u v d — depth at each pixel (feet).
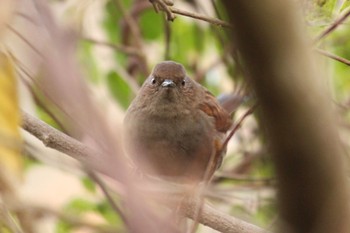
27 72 5.08
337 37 10.59
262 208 10.50
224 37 10.60
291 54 4.25
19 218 9.13
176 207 9.96
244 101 10.57
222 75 10.87
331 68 10.59
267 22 4.12
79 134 4.70
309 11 10.05
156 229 5.03
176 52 10.91
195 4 10.66
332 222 4.53
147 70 10.79
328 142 4.47
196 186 10.12
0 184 7.06
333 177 4.49
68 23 5.24
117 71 10.75
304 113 4.38
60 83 4.20
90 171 8.48
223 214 10.18
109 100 10.63
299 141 4.42
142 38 10.89
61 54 4.22
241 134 10.72
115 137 4.44
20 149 6.78
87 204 10.55
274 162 4.52
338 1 10.09
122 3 10.76
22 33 4.78
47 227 10.31
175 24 10.88
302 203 4.51
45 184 10.58
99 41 10.65
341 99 10.67
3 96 6.42
